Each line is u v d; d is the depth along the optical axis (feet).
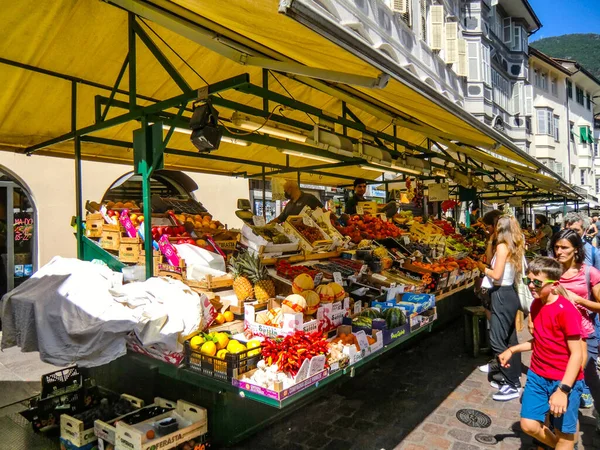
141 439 10.13
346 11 40.68
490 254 18.52
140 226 14.30
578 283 12.28
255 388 9.55
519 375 15.60
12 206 28.60
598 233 26.66
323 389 15.48
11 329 11.78
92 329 10.32
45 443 12.76
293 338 10.16
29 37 14.53
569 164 121.90
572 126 131.23
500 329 15.88
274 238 15.55
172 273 13.50
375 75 10.36
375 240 22.03
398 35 53.57
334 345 11.42
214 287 12.84
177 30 11.53
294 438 12.80
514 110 98.78
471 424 13.73
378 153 20.71
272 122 15.11
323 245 17.07
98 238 16.15
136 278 13.34
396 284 17.42
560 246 12.39
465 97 76.33
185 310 11.19
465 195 42.57
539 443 11.48
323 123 17.62
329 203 31.58
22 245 29.09
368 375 18.03
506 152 25.03
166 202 18.69
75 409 13.92
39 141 21.01
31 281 12.32
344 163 26.18
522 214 88.07
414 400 15.57
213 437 11.80
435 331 24.38
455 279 22.65
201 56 18.26
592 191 142.31
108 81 18.06
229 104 13.56
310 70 10.17
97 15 14.46
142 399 13.50
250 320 12.07
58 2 13.47
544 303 10.09
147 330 10.58
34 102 18.11
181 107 13.03
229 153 29.68
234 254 15.31
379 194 64.44
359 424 13.75
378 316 14.10
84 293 11.21
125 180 32.71
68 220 30.48
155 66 17.94
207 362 10.53
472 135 21.02
